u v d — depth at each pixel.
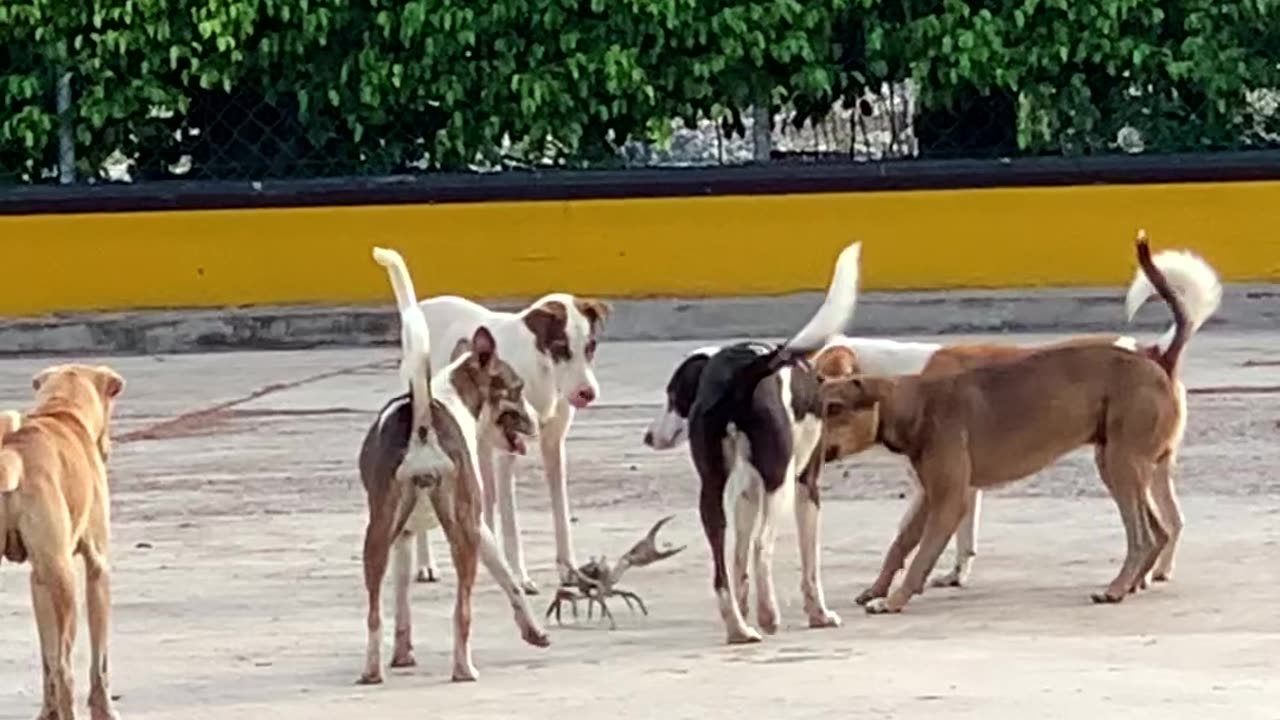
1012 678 6.93
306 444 12.29
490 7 17.48
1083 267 17.30
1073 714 6.43
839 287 7.81
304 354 16.70
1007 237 17.30
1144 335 16.52
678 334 17.11
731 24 17.38
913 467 8.34
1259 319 16.73
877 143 18.00
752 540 7.79
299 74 17.78
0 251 17.55
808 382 7.93
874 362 8.99
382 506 7.11
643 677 7.10
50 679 6.36
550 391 8.81
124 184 17.62
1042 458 8.45
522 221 17.45
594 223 17.41
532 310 8.94
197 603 8.45
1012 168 17.28
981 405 8.34
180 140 18.11
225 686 7.13
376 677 7.15
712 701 6.72
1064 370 8.44
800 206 17.33
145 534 9.89
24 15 17.50
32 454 6.34
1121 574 8.34
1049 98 17.55
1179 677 6.88
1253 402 12.80
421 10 17.39
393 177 17.62
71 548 6.41
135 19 17.53
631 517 10.06
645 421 12.69
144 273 17.61
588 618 8.14
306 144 17.98
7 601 8.62
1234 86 17.42
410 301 8.69
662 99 17.58
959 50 17.36
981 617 8.02
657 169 17.47
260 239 17.56
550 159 17.88
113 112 17.70
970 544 8.64
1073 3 17.38
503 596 8.56
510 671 7.27
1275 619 7.80
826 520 9.93
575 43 17.45
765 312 17.06
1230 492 10.29
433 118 17.91
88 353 17.22
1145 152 17.69
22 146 18.00
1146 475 8.38
